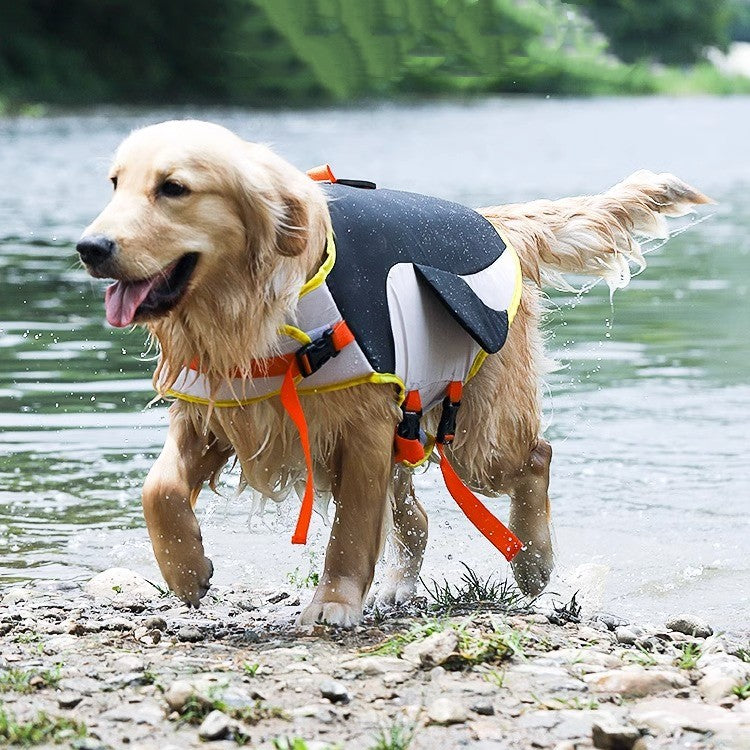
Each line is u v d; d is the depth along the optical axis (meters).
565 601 6.20
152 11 36.94
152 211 4.91
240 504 7.78
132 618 5.59
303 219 5.07
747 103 59.50
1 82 40.66
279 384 5.25
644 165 28.80
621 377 10.59
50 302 13.67
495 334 5.79
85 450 8.47
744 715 4.11
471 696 4.23
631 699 4.30
